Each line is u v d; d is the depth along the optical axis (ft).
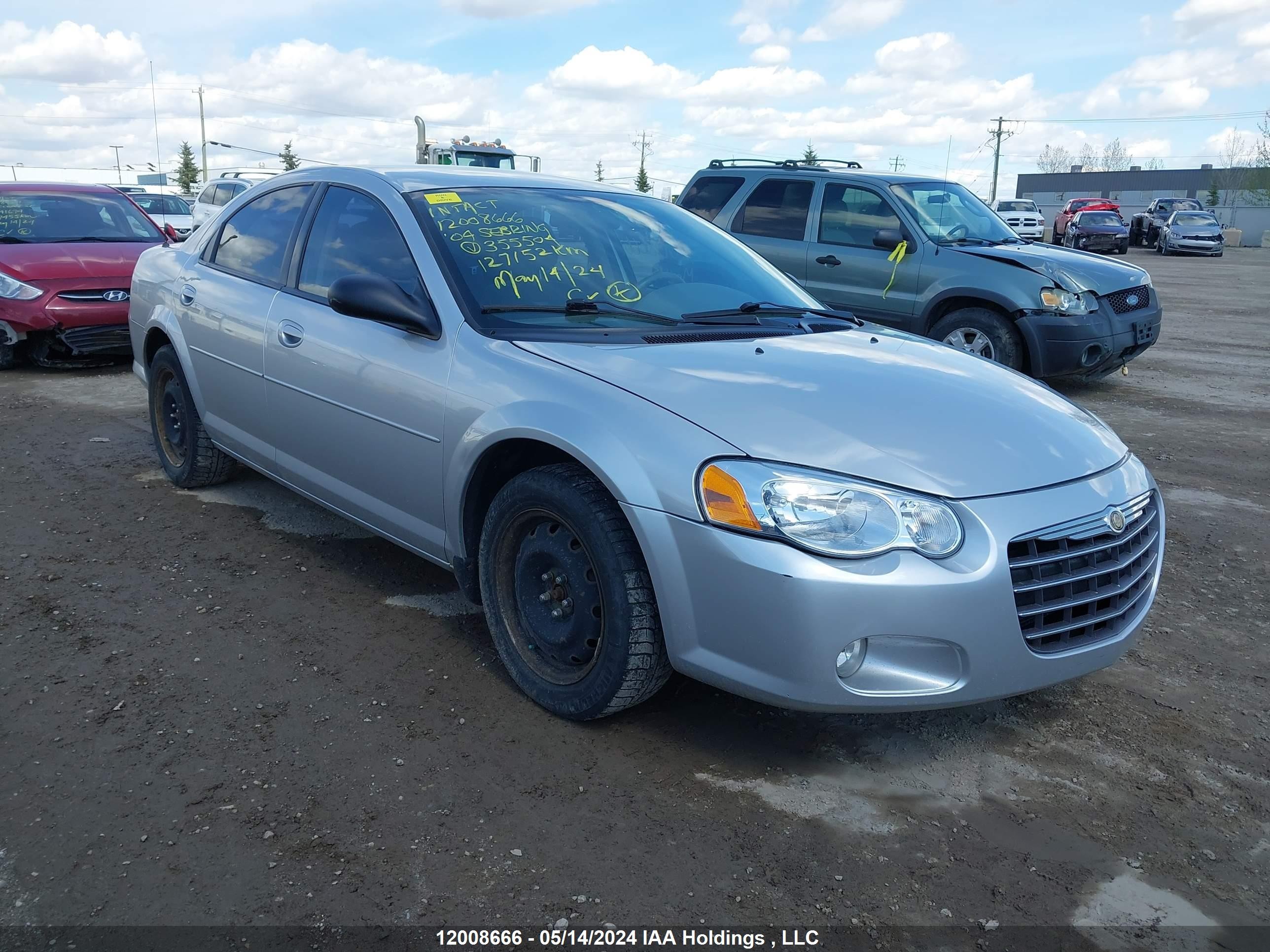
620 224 12.44
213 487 16.30
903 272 25.62
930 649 7.93
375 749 8.92
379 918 6.86
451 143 87.15
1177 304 51.67
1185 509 16.85
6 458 17.88
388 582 12.75
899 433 8.61
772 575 7.73
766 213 28.55
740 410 8.55
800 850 7.71
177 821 7.83
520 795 8.30
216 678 10.15
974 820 8.17
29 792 8.16
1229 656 11.37
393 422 10.75
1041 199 289.33
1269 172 182.60
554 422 8.91
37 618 11.39
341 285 10.27
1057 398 10.62
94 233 28.45
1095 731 9.64
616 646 8.69
